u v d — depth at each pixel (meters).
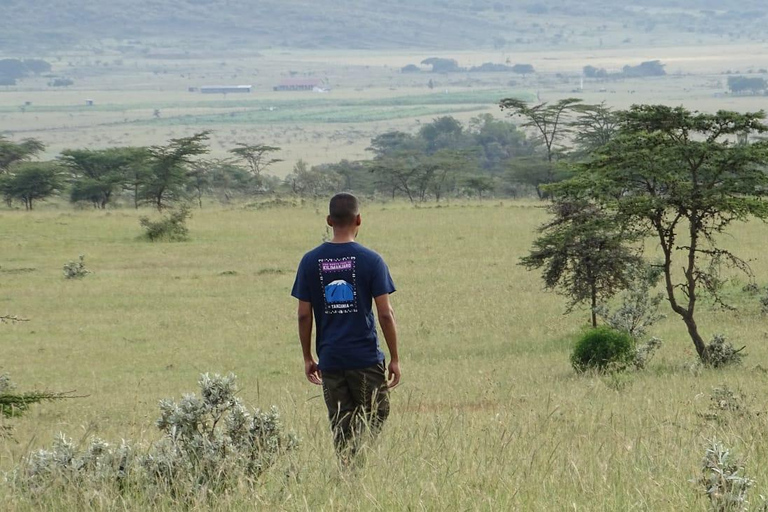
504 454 13.79
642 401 26.59
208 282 81.69
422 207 143.38
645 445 14.37
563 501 11.05
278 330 62.78
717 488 10.55
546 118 188.75
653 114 41.41
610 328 46.09
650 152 41.09
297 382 44.88
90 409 37.44
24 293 76.56
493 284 77.69
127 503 11.35
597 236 51.56
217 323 65.50
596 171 43.47
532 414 20.33
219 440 12.55
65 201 192.12
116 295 76.06
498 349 53.78
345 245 13.55
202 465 12.02
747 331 53.94
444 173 190.12
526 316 64.19
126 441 13.39
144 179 161.25
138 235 110.81
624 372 40.38
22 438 25.50
